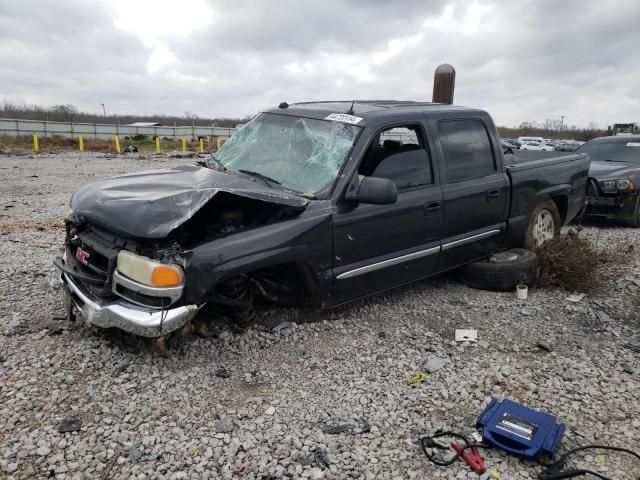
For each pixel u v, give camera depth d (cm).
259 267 364
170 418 308
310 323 438
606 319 475
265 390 343
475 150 524
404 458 281
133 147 3288
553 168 620
